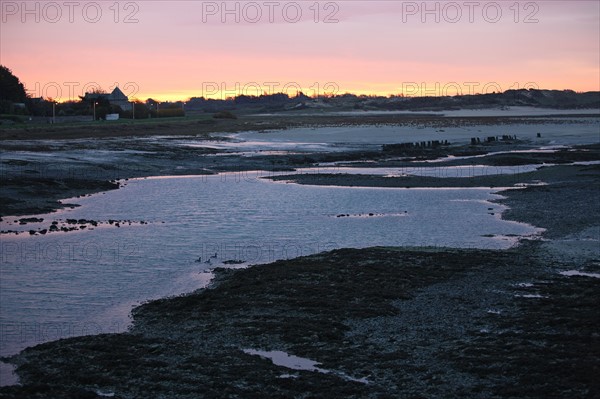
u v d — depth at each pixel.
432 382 21.00
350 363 22.47
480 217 48.25
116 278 32.94
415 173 75.31
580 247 38.28
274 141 118.81
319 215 49.47
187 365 22.23
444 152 100.94
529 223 45.81
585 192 58.19
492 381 21.05
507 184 64.94
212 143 109.88
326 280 31.72
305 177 70.56
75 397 19.98
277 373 21.62
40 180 61.44
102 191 60.59
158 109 194.75
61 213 49.69
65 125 129.12
